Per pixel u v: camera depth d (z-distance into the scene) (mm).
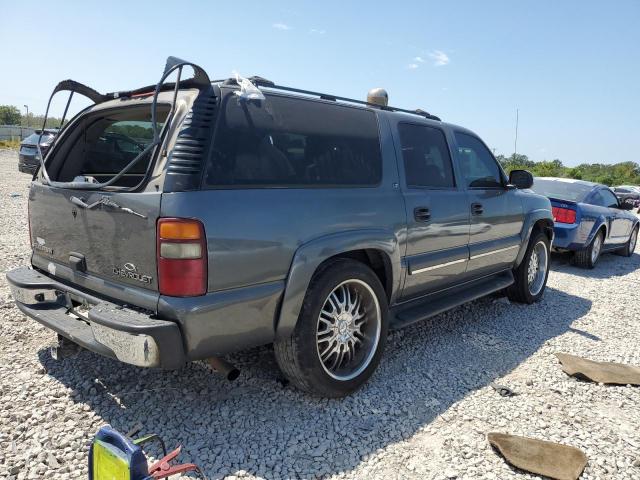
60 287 3117
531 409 3291
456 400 3361
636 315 5688
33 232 3494
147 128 3480
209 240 2488
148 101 2971
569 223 8109
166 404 3076
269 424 2918
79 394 3135
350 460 2639
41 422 2818
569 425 3117
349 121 3455
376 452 2723
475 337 4594
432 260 3957
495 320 5152
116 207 2635
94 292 2912
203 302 2490
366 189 3395
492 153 5062
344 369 3318
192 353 2521
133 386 3271
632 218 10109
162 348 2412
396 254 3557
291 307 2852
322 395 3166
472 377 3730
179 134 2549
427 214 3852
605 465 2729
